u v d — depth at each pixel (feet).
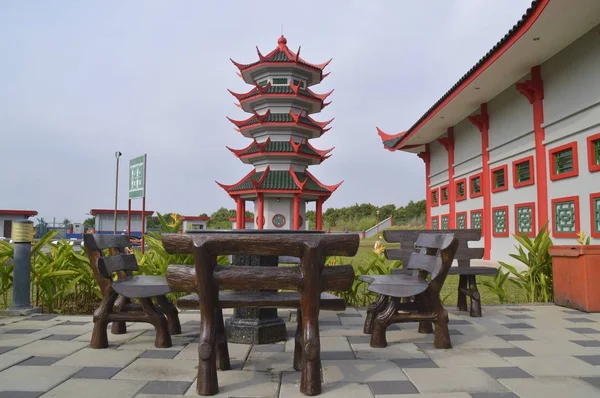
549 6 29.91
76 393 9.10
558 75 37.52
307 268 9.29
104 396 8.95
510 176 46.55
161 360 11.53
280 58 60.95
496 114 49.88
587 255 18.80
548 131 39.01
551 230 38.34
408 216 165.68
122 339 13.87
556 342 13.57
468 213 58.65
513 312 18.79
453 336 14.40
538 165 40.29
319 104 62.90
